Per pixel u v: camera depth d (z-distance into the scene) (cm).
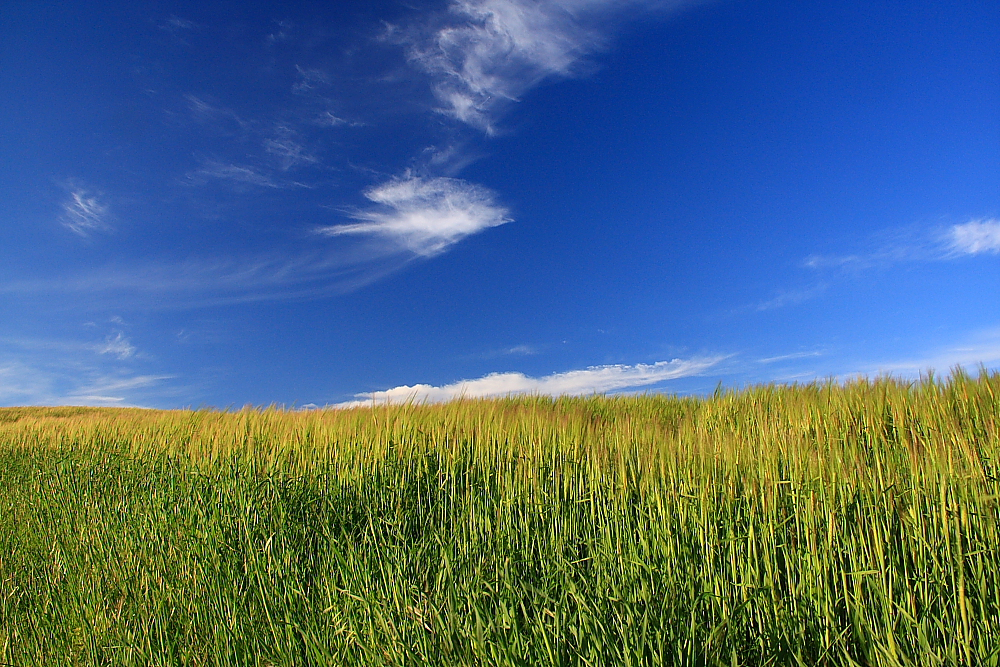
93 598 485
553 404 760
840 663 233
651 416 648
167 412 820
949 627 226
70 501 632
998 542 237
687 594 263
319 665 333
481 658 276
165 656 411
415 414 520
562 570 294
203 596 423
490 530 347
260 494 462
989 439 308
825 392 502
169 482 548
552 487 362
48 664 469
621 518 311
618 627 255
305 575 391
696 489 299
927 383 439
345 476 455
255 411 652
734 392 627
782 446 313
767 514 278
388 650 305
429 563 339
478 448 430
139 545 506
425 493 416
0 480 757
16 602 536
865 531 263
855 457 294
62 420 1014
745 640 247
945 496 257
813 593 249
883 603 233
